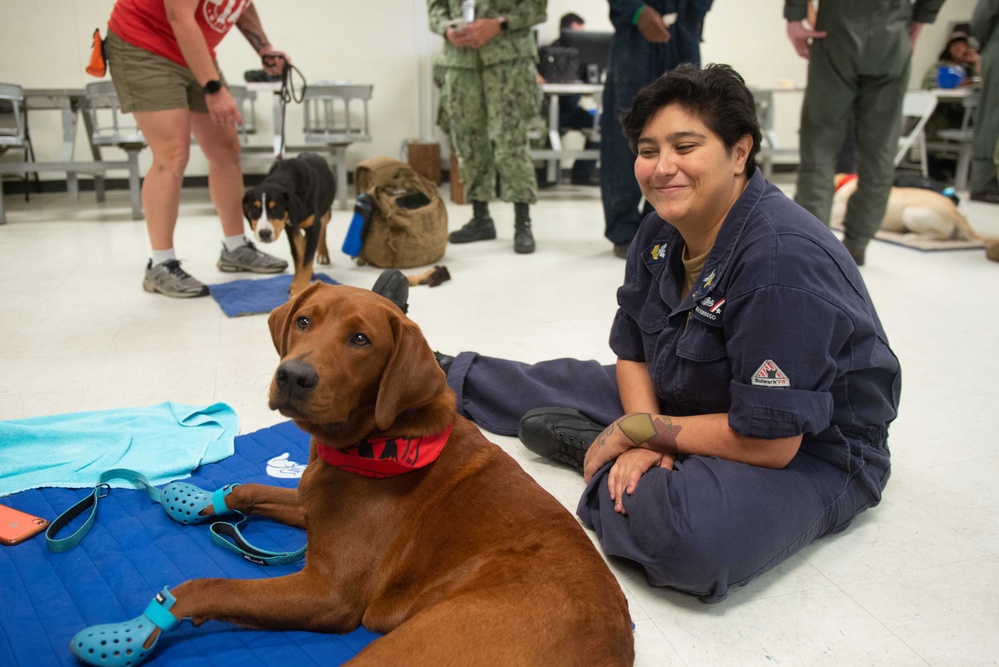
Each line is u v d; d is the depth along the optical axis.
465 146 4.97
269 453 2.13
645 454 1.76
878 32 4.00
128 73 3.53
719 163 1.61
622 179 4.59
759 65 9.38
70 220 6.01
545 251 4.99
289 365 1.26
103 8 7.20
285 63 4.33
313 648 1.35
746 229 1.64
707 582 1.56
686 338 1.74
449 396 1.50
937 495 2.06
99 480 1.88
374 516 1.37
